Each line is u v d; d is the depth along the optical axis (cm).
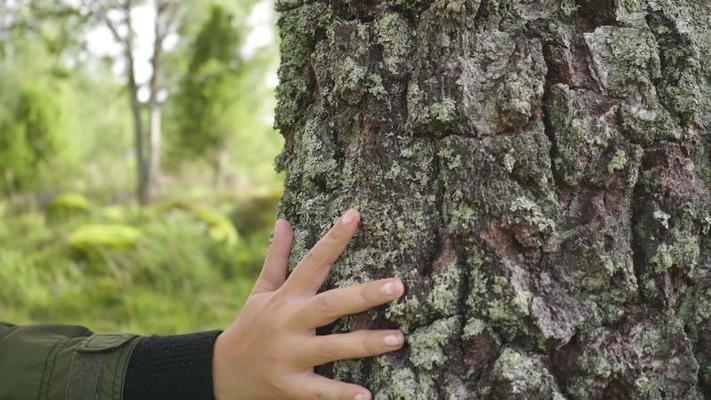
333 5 91
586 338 81
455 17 84
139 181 962
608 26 85
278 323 85
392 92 86
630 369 82
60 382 92
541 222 81
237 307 364
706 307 84
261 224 605
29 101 1054
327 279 87
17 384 92
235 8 1035
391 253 84
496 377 80
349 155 88
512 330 81
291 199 93
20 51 1021
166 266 405
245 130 1116
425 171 84
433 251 84
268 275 90
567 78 84
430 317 83
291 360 84
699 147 85
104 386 91
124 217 601
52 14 875
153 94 1009
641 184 84
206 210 612
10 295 365
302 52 94
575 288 82
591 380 81
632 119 84
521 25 85
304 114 94
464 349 82
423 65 84
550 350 82
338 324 87
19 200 862
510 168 82
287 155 96
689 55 85
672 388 83
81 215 630
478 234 82
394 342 82
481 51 84
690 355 83
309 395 84
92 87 1295
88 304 363
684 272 83
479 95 83
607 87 84
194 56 1035
